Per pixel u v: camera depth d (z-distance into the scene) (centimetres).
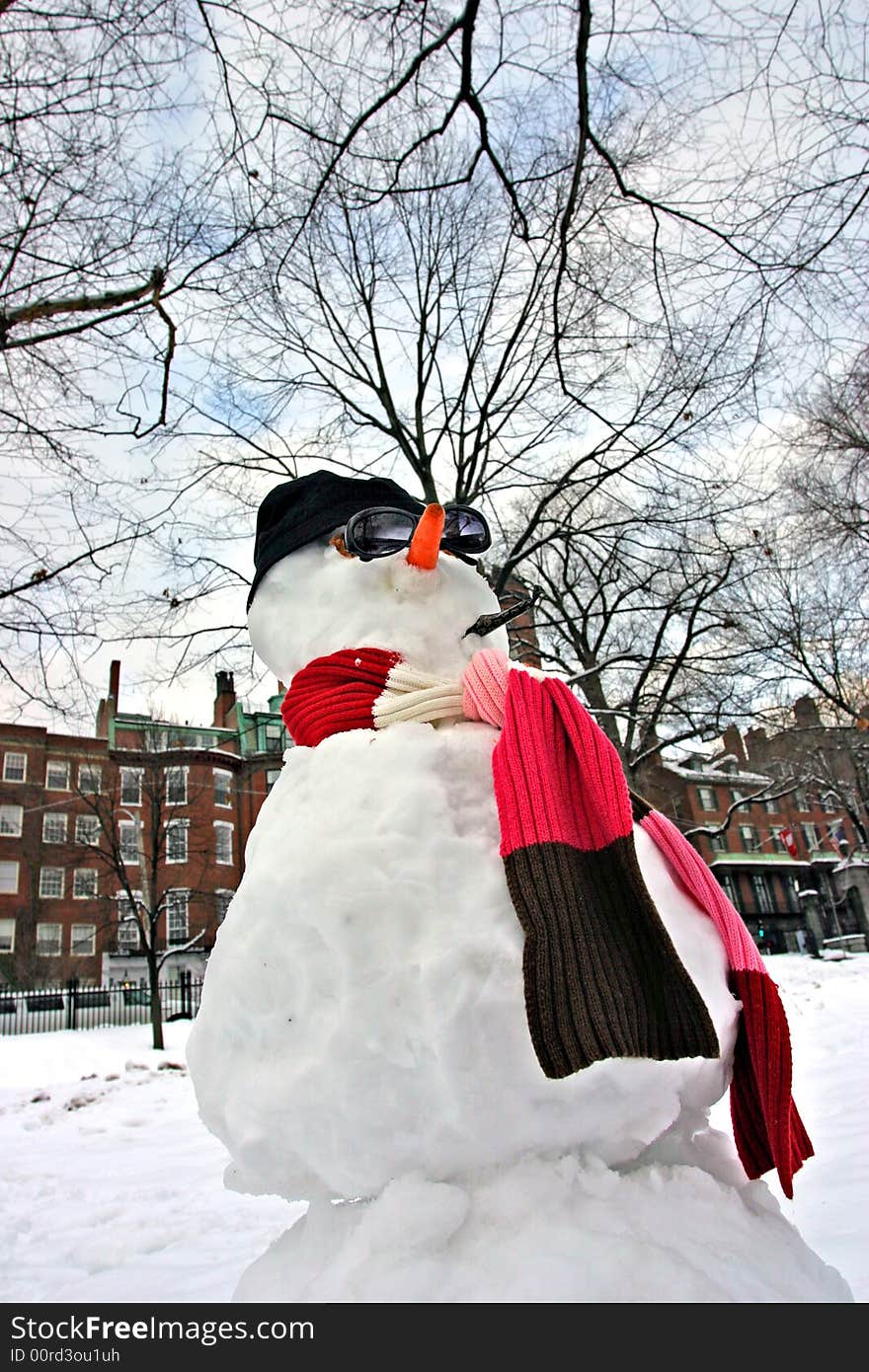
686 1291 124
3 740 3281
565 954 145
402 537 212
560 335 749
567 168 642
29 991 2575
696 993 149
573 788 170
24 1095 952
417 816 162
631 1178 152
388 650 202
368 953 150
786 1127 158
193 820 3009
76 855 3122
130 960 3025
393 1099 147
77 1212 401
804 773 2502
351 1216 160
